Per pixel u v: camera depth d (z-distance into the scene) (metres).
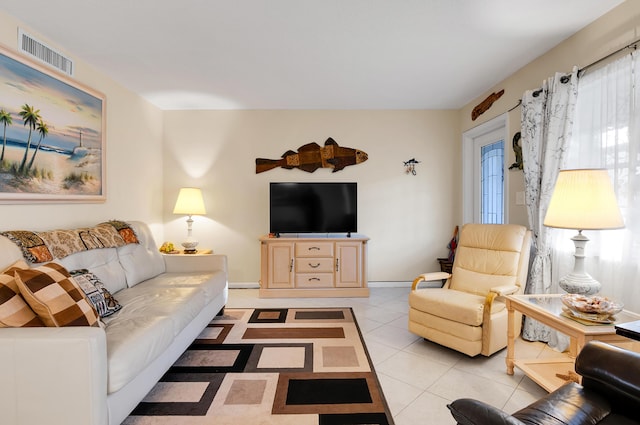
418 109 4.26
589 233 2.21
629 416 1.05
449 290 2.68
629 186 1.92
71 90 2.54
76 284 1.71
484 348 2.22
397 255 4.30
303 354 2.38
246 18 2.16
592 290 1.81
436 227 4.30
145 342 1.59
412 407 1.76
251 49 2.60
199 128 4.20
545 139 2.55
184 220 4.21
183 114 4.19
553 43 2.52
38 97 2.25
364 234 4.28
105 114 2.95
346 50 2.62
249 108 4.18
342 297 3.80
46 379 1.23
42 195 2.28
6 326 1.33
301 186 4.02
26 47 2.20
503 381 2.02
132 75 3.06
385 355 2.37
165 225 4.20
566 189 1.90
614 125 2.03
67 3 1.97
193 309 2.22
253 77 3.16
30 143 2.19
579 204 1.83
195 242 3.74
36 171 2.23
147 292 2.35
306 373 2.11
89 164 2.74
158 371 1.80
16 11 2.05
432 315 2.44
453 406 0.87
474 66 2.95
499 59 2.80
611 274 2.06
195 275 2.94
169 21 2.19
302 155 4.23
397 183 4.28
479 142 3.95
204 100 3.84
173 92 3.55
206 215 4.23
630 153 1.91
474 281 2.70
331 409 1.74
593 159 2.20
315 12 2.10
